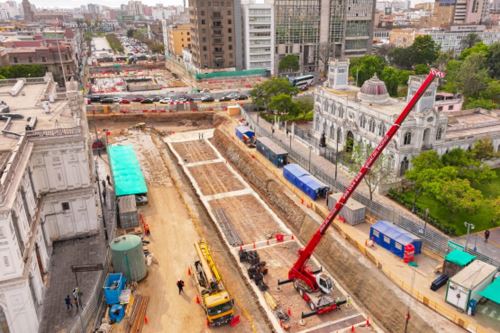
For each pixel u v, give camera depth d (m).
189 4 160.12
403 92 123.00
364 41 168.00
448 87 115.38
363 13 162.75
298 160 76.62
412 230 51.81
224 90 141.88
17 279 35.25
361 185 65.38
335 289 47.22
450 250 46.59
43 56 145.38
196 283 45.06
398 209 58.34
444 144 68.00
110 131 102.88
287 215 62.81
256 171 76.25
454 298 39.09
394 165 66.38
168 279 46.59
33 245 39.81
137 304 42.25
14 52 142.38
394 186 63.44
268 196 69.25
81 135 48.72
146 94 134.75
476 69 116.19
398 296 42.00
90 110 111.00
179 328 39.88
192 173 80.19
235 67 159.88
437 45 174.75
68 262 47.41
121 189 63.84
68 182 50.12
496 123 79.81
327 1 155.62
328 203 58.62
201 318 41.12
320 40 161.25
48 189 49.50
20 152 41.66
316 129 89.31
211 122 112.75
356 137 74.94
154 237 55.00
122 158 75.94
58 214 50.78
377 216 55.75
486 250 47.94
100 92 140.50
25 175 42.56
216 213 64.44
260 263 50.16
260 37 154.88
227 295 40.22
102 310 41.50
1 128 49.69
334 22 159.75
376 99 74.25
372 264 47.19
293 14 154.62
